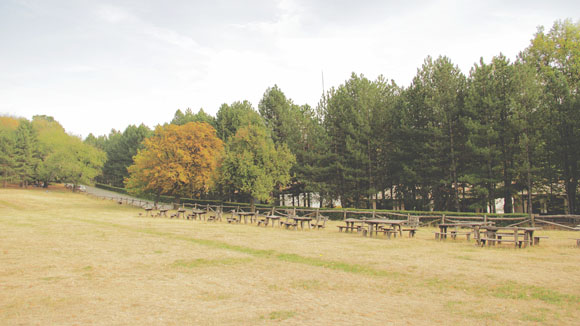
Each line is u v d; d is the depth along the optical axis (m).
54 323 7.17
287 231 24.08
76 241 18.33
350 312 7.93
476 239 17.88
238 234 21.92
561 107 30.16
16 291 9.55
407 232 24.02
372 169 39.59
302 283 10.62
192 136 46.34
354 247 17.12
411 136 35.88
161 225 26.98
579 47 35.50
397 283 10.60
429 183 35.41
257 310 8.07
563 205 35.03
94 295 9.24
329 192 40.62
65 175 81.88
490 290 9.67
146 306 8.34
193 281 10.82
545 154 30.42
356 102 40.62
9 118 96.38
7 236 19.91
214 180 42.28
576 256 14.48
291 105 55.97
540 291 9.40
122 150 91.00
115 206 54.16
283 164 40.22
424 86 36.53
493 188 32.25
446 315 7.73
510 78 31.39
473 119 32.69
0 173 78.62
